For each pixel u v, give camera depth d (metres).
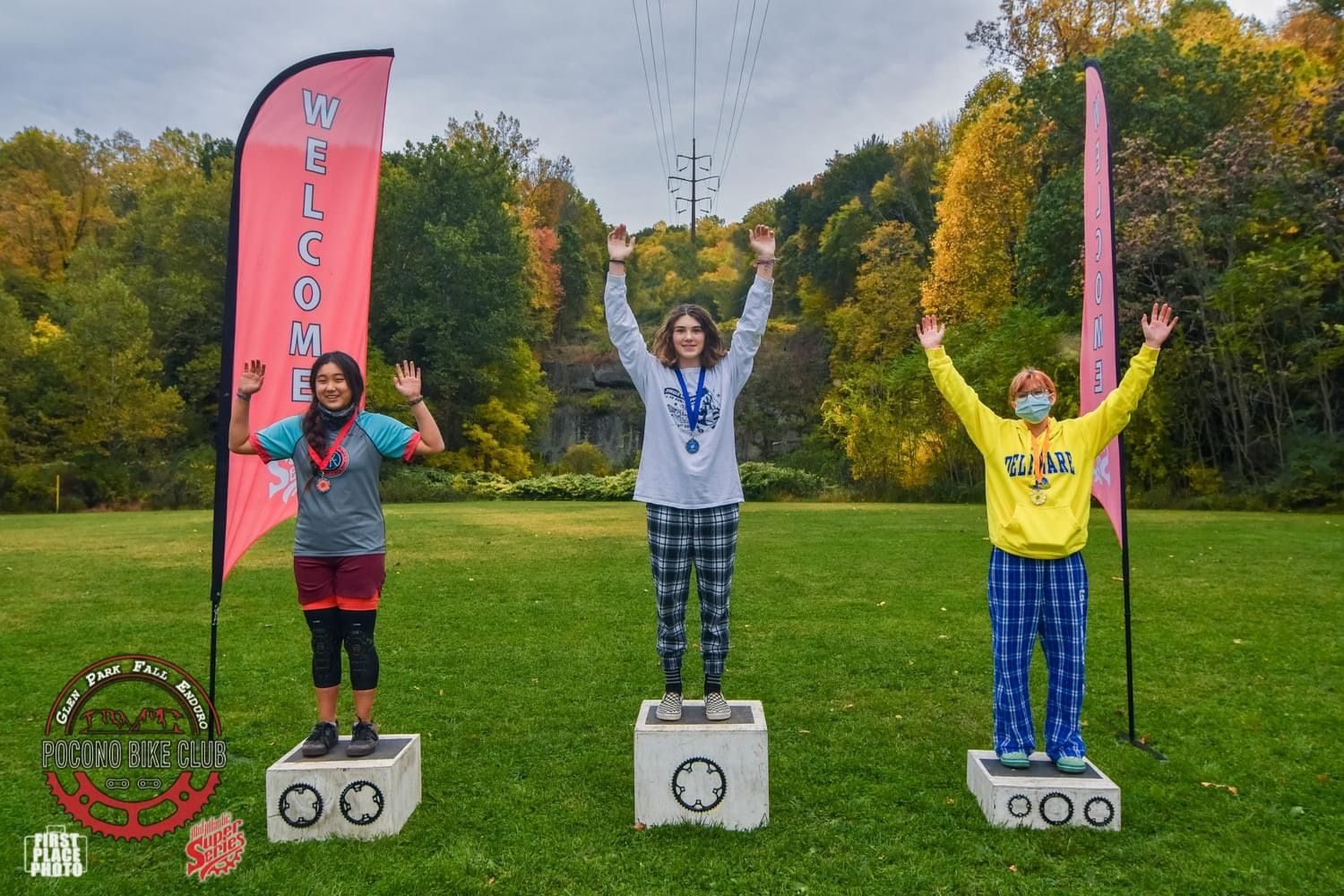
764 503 25.09
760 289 3.81
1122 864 3.09
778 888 2.92
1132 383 3.56
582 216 61.00
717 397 3.68
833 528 14.86
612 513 20.52
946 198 31.30
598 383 46.22
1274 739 4.37
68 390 29.88
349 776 3.34
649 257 67.94
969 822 3.45
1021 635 3.62
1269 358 19.72
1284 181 18.78
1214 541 12.25
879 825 3.42
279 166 4.27
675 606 3.62
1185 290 21.09
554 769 4.07
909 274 36.81
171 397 30.62
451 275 36.78
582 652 6.32
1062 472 3.58
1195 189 19.27
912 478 25.42
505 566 10.61
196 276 35.09
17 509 27.16
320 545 3.45
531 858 3.14
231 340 4.13
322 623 3.51
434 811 3.59
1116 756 4.15
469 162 37.78
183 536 14.97
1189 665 5.77
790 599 8.20
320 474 3.47
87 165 43.88
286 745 4.39
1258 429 21.06
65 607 8.09
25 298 36.91
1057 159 27.08
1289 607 7.55
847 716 4.82
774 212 57.06
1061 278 23.58
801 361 41.78
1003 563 3.64
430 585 9.20
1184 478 21.06
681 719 3.62
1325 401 19.39
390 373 34.94
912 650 6.27
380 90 4.52
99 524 18.19
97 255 36.28
